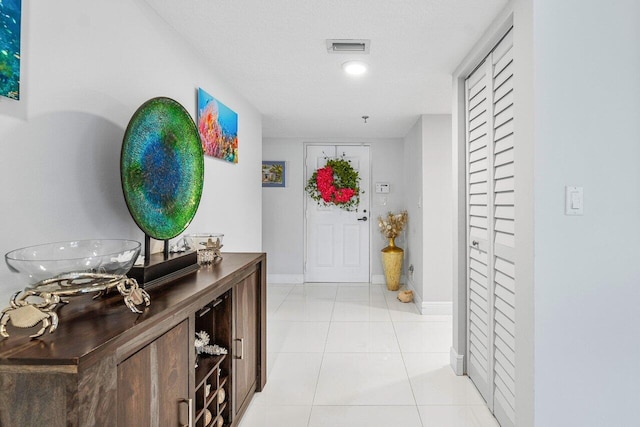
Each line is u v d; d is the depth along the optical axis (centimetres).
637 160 153
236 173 315
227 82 295
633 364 154
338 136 536
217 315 189
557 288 153
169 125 168
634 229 153
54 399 77
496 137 208
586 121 153
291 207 558
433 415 216
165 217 164
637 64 153
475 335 250
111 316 106
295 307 436
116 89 160
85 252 126
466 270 268
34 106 120
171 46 207
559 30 153
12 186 113
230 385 189
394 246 522
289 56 246
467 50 237
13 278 113
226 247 290
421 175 415
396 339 336
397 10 190
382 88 313
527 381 161
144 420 108
